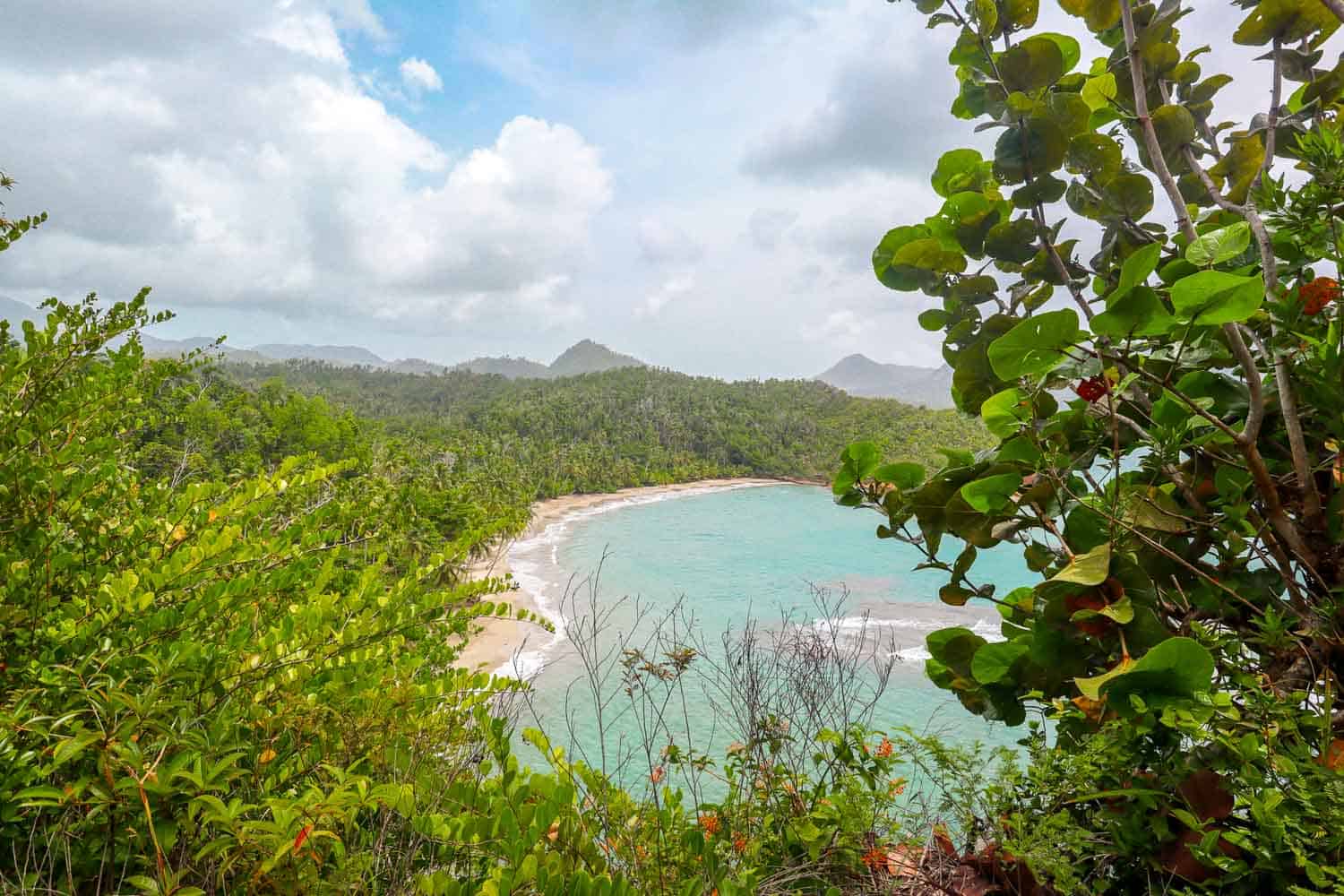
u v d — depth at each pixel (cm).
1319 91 220
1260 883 142
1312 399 181
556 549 7075
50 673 190
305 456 290
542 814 172
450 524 3788
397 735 229
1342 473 172
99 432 333
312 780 221
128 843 173
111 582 218
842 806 216
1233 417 196
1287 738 154
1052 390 185
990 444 228
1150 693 153
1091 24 252
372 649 255
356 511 418
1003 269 261
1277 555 173
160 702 173
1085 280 215
